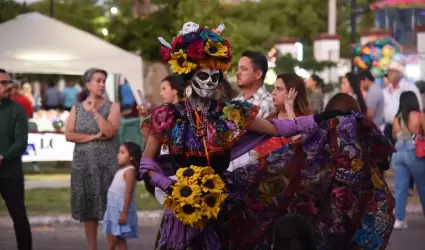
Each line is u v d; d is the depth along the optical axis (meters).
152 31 28.27
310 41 43.53
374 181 7.39
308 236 5.82
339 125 7.20
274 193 7.12
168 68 29.19
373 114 18.16
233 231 6.99
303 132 7.03
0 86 10.76
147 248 12.52
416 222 14.88
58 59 22.11
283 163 7.20
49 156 21.47
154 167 6.75
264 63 9.23
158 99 29.50
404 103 13.51
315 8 45.94
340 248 7.32
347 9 50.38
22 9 26.09
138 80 22.77
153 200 16.86
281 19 42.25
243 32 28.48
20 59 21.95
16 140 10.73
